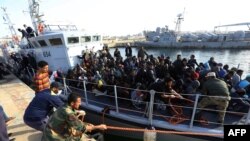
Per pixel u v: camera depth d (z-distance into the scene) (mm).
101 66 9016
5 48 22016
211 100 5184
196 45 49906
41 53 11328
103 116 6594
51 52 10719
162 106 6105
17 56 16172
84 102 7461
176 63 8133
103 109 6621
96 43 12406
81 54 11094
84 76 8758
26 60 12820
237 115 5855
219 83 5184
